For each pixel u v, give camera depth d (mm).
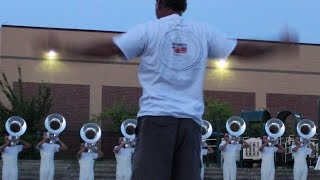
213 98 38656
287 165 26453
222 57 3744
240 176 22625
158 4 3760
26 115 29656
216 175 22344
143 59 3646
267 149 18812
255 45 3674
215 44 3742
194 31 3711
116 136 33750
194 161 3594
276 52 3584
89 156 17844
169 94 3602
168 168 3547
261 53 3660
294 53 3559
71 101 36594
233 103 39062
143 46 3607
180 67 3625
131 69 37562
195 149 3611
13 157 17703
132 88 37500
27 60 35938
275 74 39781
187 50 3654
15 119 18000
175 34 3654
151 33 3621
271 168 18703
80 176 17797
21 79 32906
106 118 34344
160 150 3543
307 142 18984
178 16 3730
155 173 3523
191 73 3650
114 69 37344
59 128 17984
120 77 37375
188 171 3568
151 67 3623
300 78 40219
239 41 3717
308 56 40375
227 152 19078
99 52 3455
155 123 3557
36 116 29859
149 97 3604
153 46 3605
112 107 35312
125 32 3672
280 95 39844
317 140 26062
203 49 3686
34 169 22438
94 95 36938
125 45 3529
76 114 36594
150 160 3539
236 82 39188
